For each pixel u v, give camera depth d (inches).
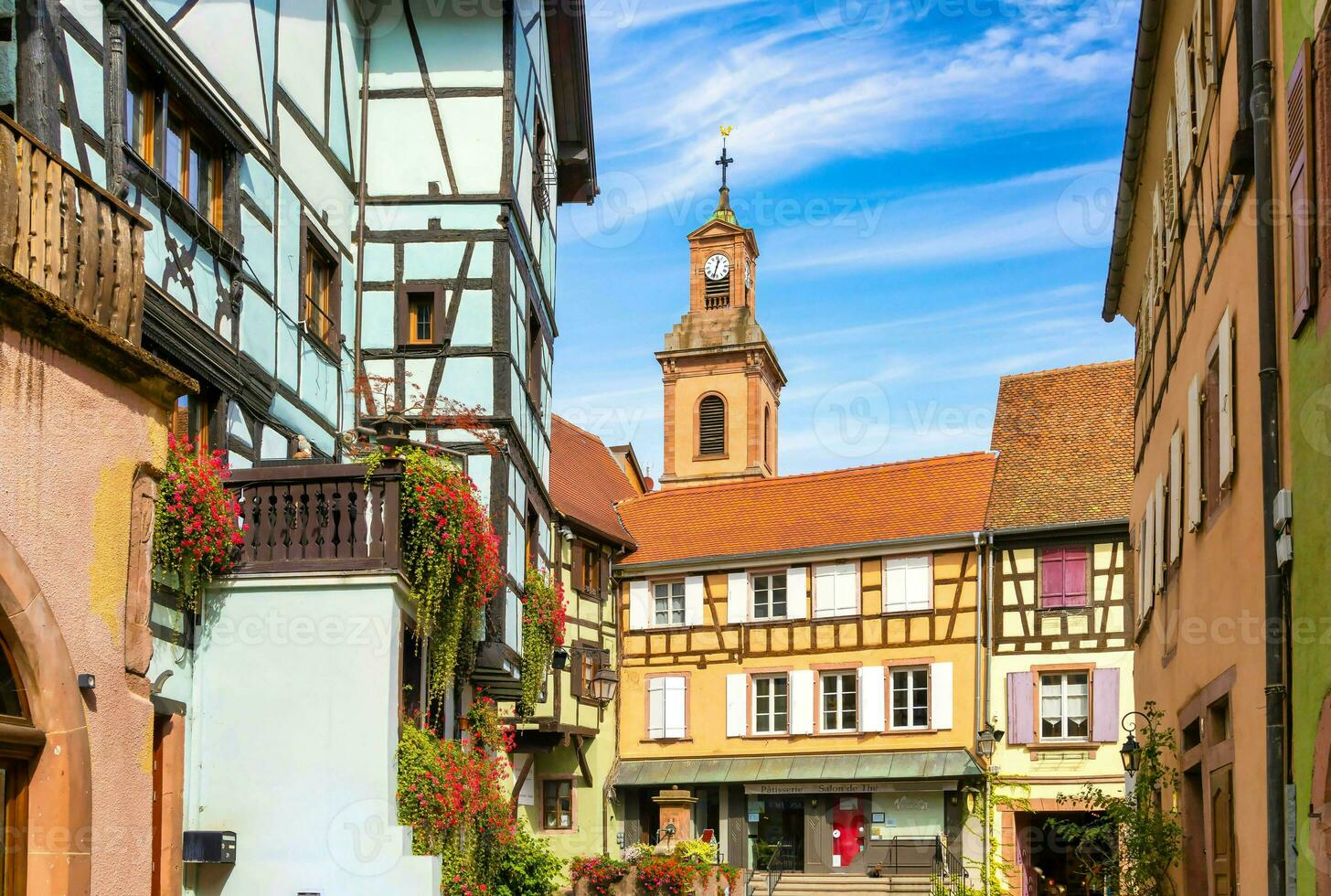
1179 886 434.0
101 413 281.9
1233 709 336.8
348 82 588.1
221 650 412.8
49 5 329.4
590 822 1071.6
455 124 606.9
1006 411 1114.1
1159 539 497.7
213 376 415.2
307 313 526.9
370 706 407.8
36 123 323.9
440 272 597.0
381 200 602.2
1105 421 1064.8
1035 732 986.7
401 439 448.5
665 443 1886.1
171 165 407.8
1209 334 373.1
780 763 1066.1
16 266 267.0
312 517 422.6
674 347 1889.8
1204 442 386.3
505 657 576.7
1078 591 991.6
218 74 434.0
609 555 1144.8
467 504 452.4
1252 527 308.5
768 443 1946.4
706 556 1122.7
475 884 455.2
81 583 274.2
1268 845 284.2
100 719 276.8
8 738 250.2
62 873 257.6
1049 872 989.2
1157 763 461.4
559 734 902.4
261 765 407.2
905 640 1045.2
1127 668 967.0
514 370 605.9
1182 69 410.0
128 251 301.0
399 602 421.1
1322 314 247.8
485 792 484.1
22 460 258.2
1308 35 258.5
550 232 733.3
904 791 1022.4
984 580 1022.4
